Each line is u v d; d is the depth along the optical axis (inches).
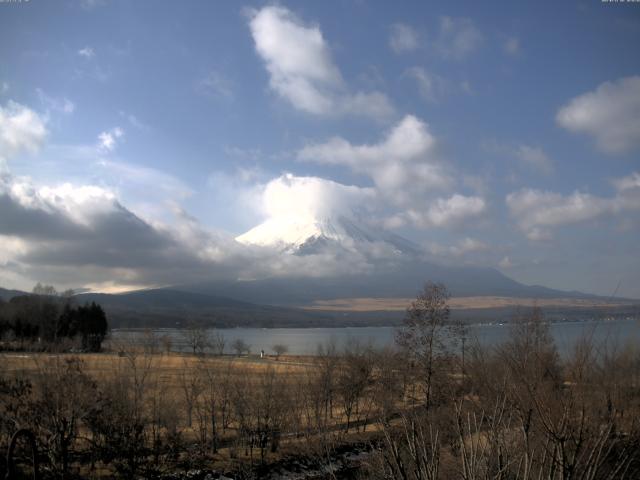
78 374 1192.2
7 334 3452.3
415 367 1790.1
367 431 1712.6
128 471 1185.4
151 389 1729.8
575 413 422.9
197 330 6112.2
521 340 659.4
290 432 1664.6
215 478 1330.0
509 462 414.3
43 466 1059.9
